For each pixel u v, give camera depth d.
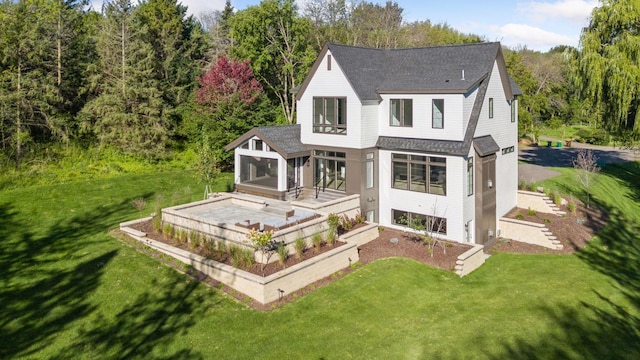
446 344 15.68
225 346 15.16
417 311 17.89
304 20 50.28
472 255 22.52
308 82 28.31
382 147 26.98
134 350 14.88
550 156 50.06
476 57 26.41
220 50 55.84
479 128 25.84
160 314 16.91
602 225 29.12
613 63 36.66
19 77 33.88
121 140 38.22
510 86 28.67
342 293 18.84
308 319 16.88
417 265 21.83
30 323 16.16
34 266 20.25
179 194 32.50
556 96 69.12
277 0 47.12
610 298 19.83
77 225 25.44
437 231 25.12
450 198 24.81
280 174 27.64
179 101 45.00
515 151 30.86
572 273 22.55
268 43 48.94
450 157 24.55
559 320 17.62
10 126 34.16
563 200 31.31
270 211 25.12
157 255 21.42
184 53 52.50
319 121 28.25
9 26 33.56
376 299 18.58
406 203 26.66
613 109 38.69
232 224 22.19
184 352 14.83
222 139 37.88
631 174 43.38
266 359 14.56
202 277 19.50
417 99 25.64
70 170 34.34
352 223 25.33
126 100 39.16
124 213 27.81
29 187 30.62
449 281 20.66
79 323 16.28
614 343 16.23
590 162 34.56
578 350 15.67
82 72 39.19
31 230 24.34
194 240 21.53
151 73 41.09
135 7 49.91
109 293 18.22
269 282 17.70
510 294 19.81
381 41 65.81
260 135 28.00
